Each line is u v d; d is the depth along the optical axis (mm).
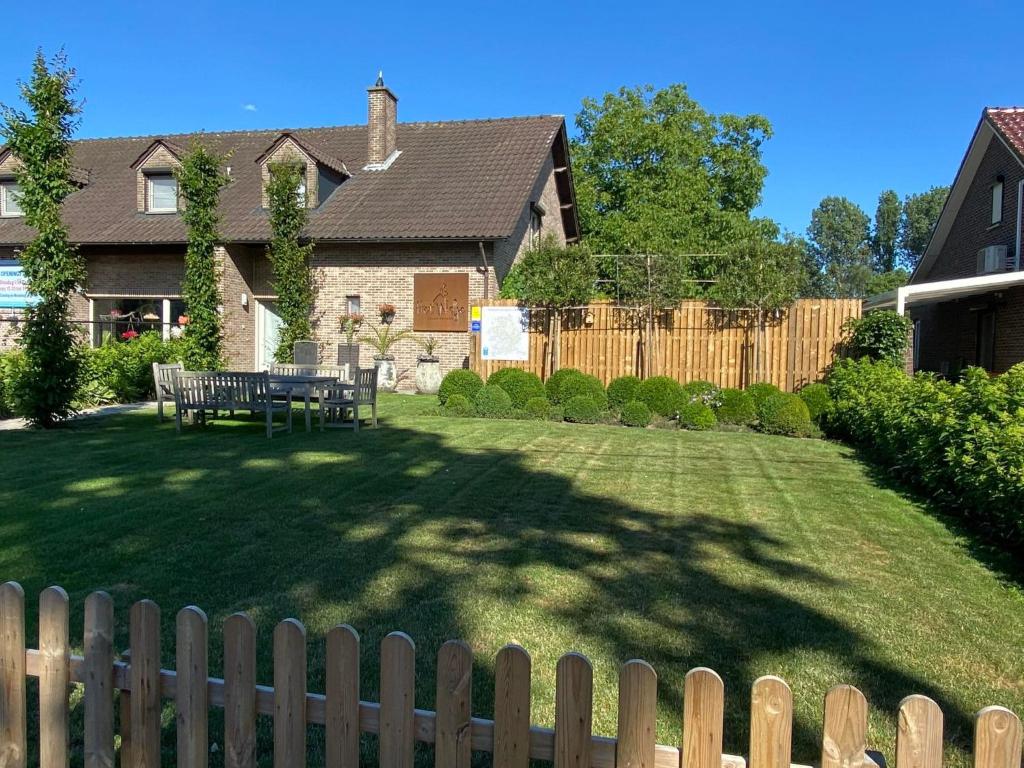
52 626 2492
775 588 4699
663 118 33875
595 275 15773
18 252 11992
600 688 3396
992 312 18703
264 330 21234
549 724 3084
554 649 3793
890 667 3639
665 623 4129
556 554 5316
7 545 5281
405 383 19234
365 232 18922
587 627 4062
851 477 8391
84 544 5328
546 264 15664
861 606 4410
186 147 24234
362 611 4223
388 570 4914
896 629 4086
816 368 14359
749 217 36031
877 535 5957
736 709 3232
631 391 13781
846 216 89250
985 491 5789
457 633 3967
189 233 18141
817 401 12516
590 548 5484
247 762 2336
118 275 21141
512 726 2104
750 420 13008
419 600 4406
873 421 9688
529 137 21797
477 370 16625
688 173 32750
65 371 11656
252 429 11508
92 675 2467
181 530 5742
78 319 21188
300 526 5914
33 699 3326
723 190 34812
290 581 4680
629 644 3857
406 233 18625
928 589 4723
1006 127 18422
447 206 19500
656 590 4633
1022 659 3744
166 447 9641
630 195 32344
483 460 8961
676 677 3518
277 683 2283
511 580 4770
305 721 2293
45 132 11656
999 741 1792
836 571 5055
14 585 2527
